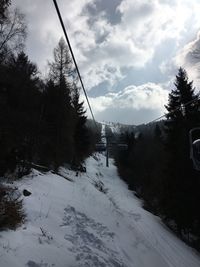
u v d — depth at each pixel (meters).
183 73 30.95
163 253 17.33
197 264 18.09
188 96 29.25
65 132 33.78
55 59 29.98
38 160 28.75
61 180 22.77
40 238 9.94
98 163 75.81
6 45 22.16
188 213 24.58
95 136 88.81
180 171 25.31
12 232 9.34
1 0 14.58
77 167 41.91
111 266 11.03
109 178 60.00
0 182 14.23
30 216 11.69
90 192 25.06
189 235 26.36
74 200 17.75
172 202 26.12
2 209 9.55
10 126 19.86
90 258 10.64
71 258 9.85
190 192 24.62
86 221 15.05
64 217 13.72
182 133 26.23
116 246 13.85
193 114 26.92
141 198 47.75
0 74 22.28
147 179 50.19
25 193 14.11
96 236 13.56
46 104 29.66
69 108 34.25
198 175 24.53
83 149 47.09
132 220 23.81
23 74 25.16
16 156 19.39
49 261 8.81
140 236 18.77
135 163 59.53
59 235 11.40
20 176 18.05
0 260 7.41
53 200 15.39
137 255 14.59
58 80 29.94
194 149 8.00
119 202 31.64
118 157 74.38
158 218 30.94
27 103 24.67
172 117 30.14
